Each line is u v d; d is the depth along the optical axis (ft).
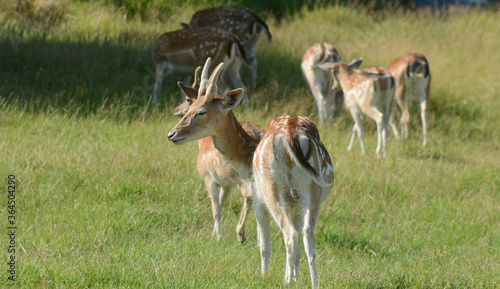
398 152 103.76
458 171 94.43
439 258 60.13
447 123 127.54
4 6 147.33
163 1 172.24
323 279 49.60
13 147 76.54
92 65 120.88
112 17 156.04
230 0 187.42
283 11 204.95
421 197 80.84
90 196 66.23
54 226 57.21
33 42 126.31
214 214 61.52
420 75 111.14
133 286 44.98
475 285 49.32
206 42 107.55
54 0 150.10
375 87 94.68
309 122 46.80
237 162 51.88
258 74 133.39
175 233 61.21
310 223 43.57
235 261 53.47
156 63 110.93
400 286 48.44
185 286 45.62
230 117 51.08
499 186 90.43
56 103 99.55
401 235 68.69
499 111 135.95
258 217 49.14
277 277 48.88
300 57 147.64
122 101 108.06
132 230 60.39
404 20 197.67
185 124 49.42
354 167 88.53
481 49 171.12
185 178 74.28
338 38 173.47
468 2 242.78
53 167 72.02
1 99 98.84
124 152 79.51
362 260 59.57
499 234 69.77
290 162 43.21
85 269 46.75
